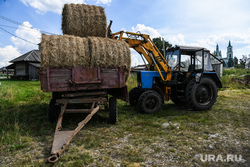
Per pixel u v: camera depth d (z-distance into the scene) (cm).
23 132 342
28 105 586
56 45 343
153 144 293
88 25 447
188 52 564
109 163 232
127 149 273
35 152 266
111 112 395
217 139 311
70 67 353
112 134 337
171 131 356
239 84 1159
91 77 372
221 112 509
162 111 521
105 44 388
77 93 378
